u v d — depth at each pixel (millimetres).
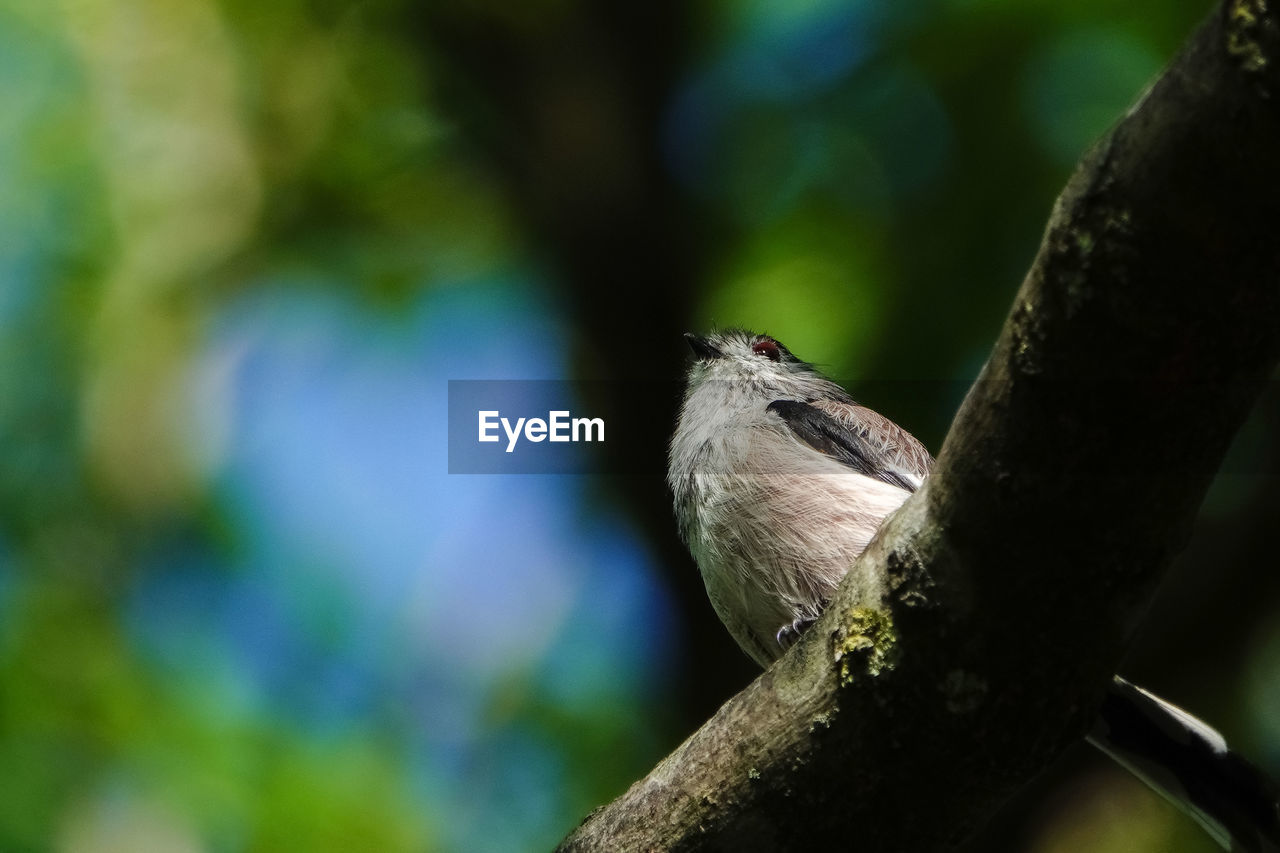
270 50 12930
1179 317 4363
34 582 10805
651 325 12484
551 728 11102
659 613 11766
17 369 11484
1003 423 4816
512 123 12914
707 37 13102
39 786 9492
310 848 9867
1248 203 4113
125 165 12328
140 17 12672
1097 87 11289
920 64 11641
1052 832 9984
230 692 10805
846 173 11852
